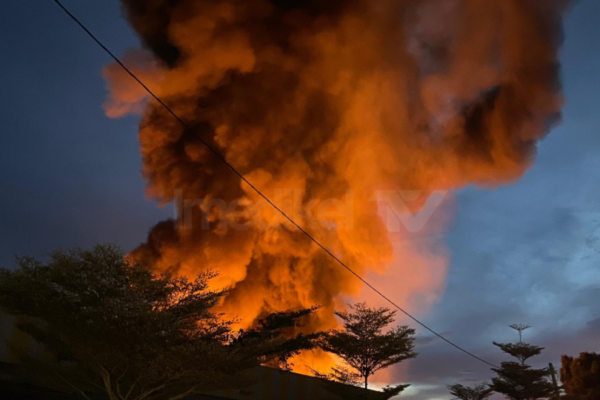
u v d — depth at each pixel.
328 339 22.42
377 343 21.61
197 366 10.98
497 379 33.16
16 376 12.27
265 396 17.94
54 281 10.41
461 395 31.27
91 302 10.27
